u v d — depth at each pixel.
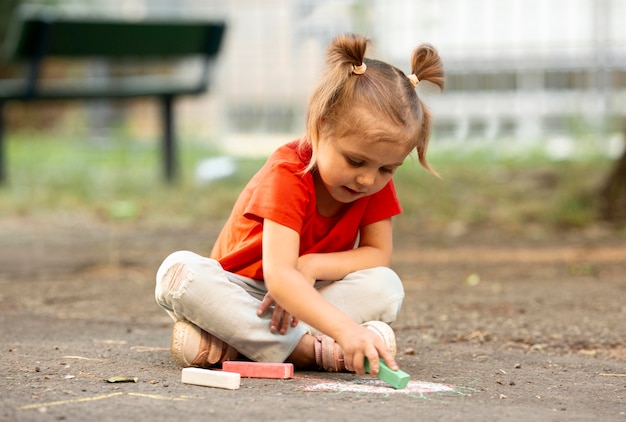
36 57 11.98
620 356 4.56
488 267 7.66
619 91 14.89
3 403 3.20
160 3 17.78
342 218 3.93
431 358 4.37
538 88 15.33
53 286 6.82
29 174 13.58
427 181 11.91
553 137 15.09
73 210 11.15
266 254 3.65
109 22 12.20
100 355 4.29
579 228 9.81
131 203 11.43
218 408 3.14
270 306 3.88
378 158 3.55
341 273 3.91
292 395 3.39
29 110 20.36
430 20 15.43
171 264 3.80
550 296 6.27
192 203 11.45
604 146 13.82
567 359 4.42
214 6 17.12
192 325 3.88
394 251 8.55
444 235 9.48
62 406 3.16
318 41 16.31
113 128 18.91
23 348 4.44
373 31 15.41
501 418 3.09
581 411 3.29
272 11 16.64
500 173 12.53
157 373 3.81
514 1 15.33
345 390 3.51
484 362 4.29
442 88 3.98
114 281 7.09
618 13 14.94
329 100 3.56
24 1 18.39
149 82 18.28
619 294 6.32
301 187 3.71
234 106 17.00
